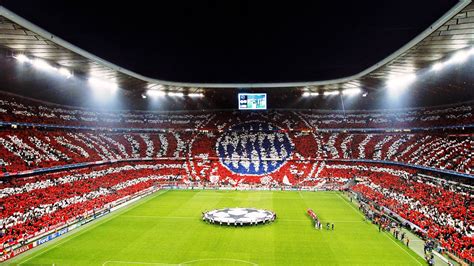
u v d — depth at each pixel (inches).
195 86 3388.3
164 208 2380.7
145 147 3668.8
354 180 3144.7
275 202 2591.0
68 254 1460.4
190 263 1354.6
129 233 1775.3
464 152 2481.5
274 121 4121.6
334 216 2143.2
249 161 3580.2
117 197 2527.1
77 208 2098.9
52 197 2167.8
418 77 2694.4
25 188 2170.3
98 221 2030.0
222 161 3597.4
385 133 3641.7
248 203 2549.2
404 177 2716.5
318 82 3260.3
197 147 3769.7
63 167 2613.2
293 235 1733.5
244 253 1466.5
